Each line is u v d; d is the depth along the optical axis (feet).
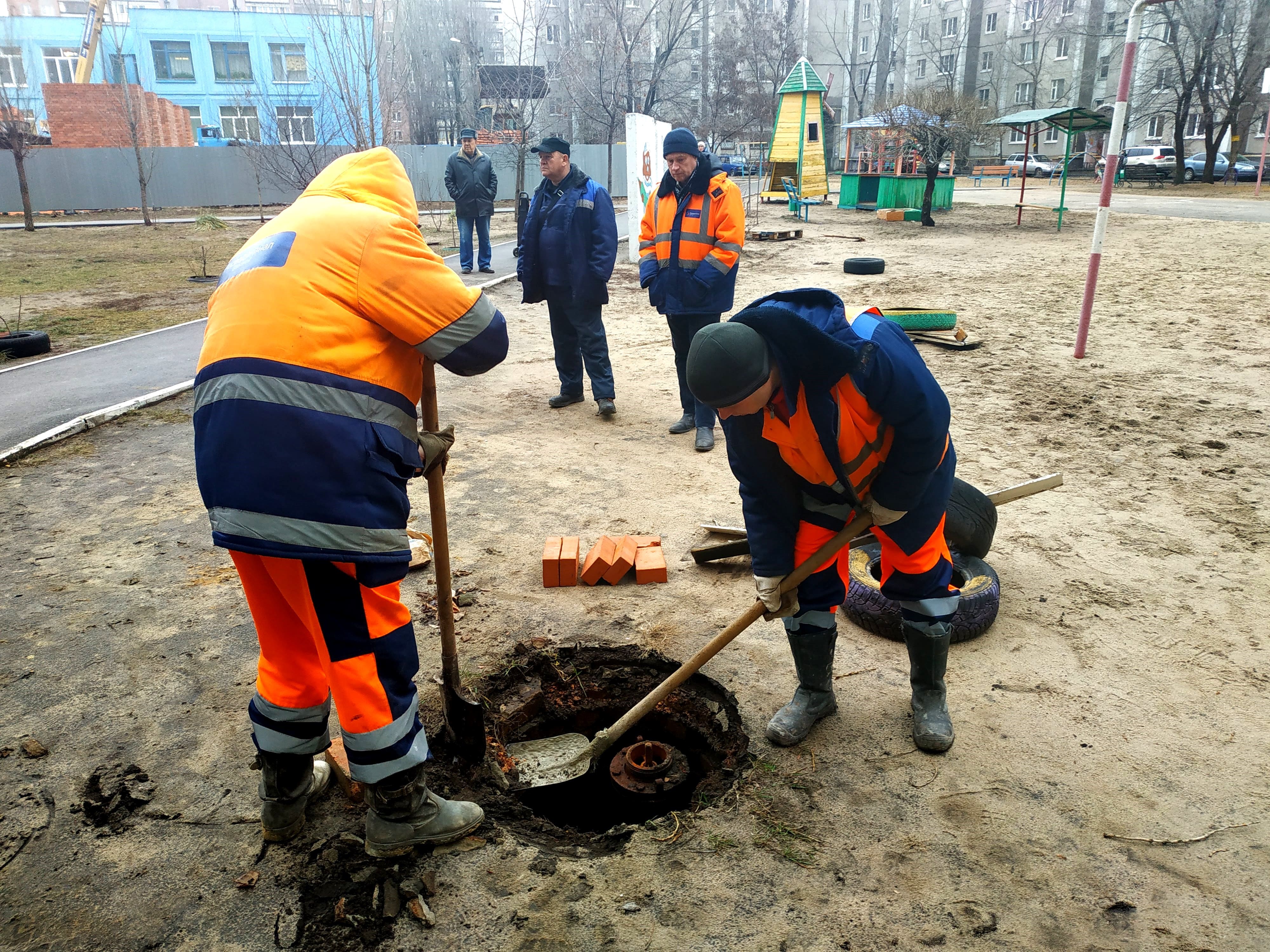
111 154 94.48
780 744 9.11
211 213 93.35
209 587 12.47
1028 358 25.84
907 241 58.44
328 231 6.52
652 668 10.85
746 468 7.95
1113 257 48.39
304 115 107.76
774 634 11.32
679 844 7.82
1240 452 17.60
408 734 7.18
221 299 6.56
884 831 7.93
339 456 6.34
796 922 6.97
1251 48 116.98
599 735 9.02
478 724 8.73
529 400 22.66
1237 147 149.59
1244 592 12.13
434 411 7.91
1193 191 112.98
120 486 16.48
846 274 43.21
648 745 9.93
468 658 10.73
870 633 11.44
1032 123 63.77
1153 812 8.14
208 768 8.78
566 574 12.52
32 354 27.25
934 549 8.63
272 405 6.20
